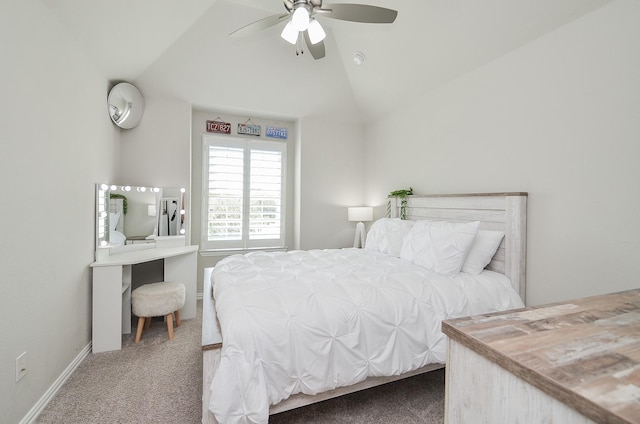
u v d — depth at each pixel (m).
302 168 4.07
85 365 2.15
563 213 1.91
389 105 3.64
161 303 2.54
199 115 3.84
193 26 2.73
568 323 0.82
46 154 1.75
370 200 4.24
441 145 2.94
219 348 1.35
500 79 2.32
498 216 2.25
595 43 1.74
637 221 1.58
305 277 1.94
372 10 1.82
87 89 2.32
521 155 2.17
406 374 1.66
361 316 1.50
